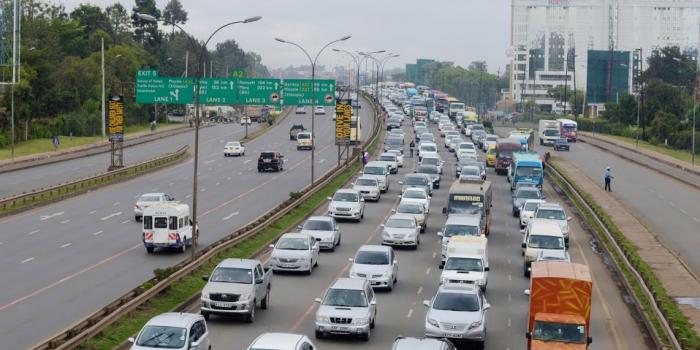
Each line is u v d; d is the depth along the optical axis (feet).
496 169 393.70
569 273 129.29
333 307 134.62
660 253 215.72
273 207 285.43
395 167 392.88
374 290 173.17
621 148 570.05
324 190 325.42
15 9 391.45
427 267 200.03
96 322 127.54
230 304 141.38
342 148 498.28
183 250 207.62
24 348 122.21
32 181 336.90
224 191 323.78
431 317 130.72
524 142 408.67
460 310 132.05
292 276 186.39
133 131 606.55
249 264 149.18
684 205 315.58
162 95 368.07
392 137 472.03
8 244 213.87
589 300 125.18
